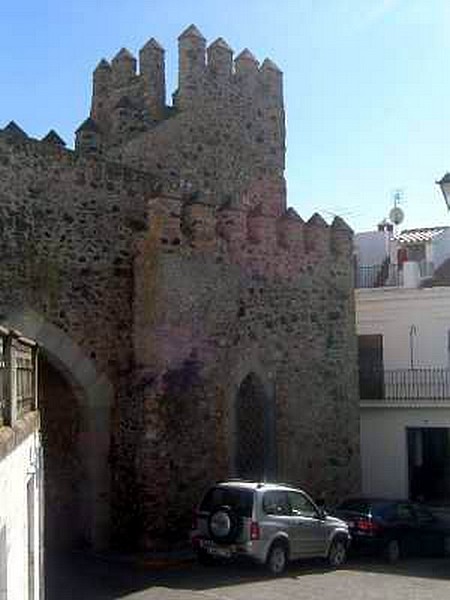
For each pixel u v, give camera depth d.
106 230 19.62
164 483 19.19
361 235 36.97
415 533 20.52
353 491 24.14
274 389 22.19
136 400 19.45
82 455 19.06
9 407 8.86
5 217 17.81
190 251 20.23
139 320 19.66
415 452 28.95
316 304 23.66
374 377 29.61
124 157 23.62
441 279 32.16
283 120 25.97
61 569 16.83
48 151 18.73
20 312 17.89
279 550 16.95
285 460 22.38
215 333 20.64
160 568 17.16
